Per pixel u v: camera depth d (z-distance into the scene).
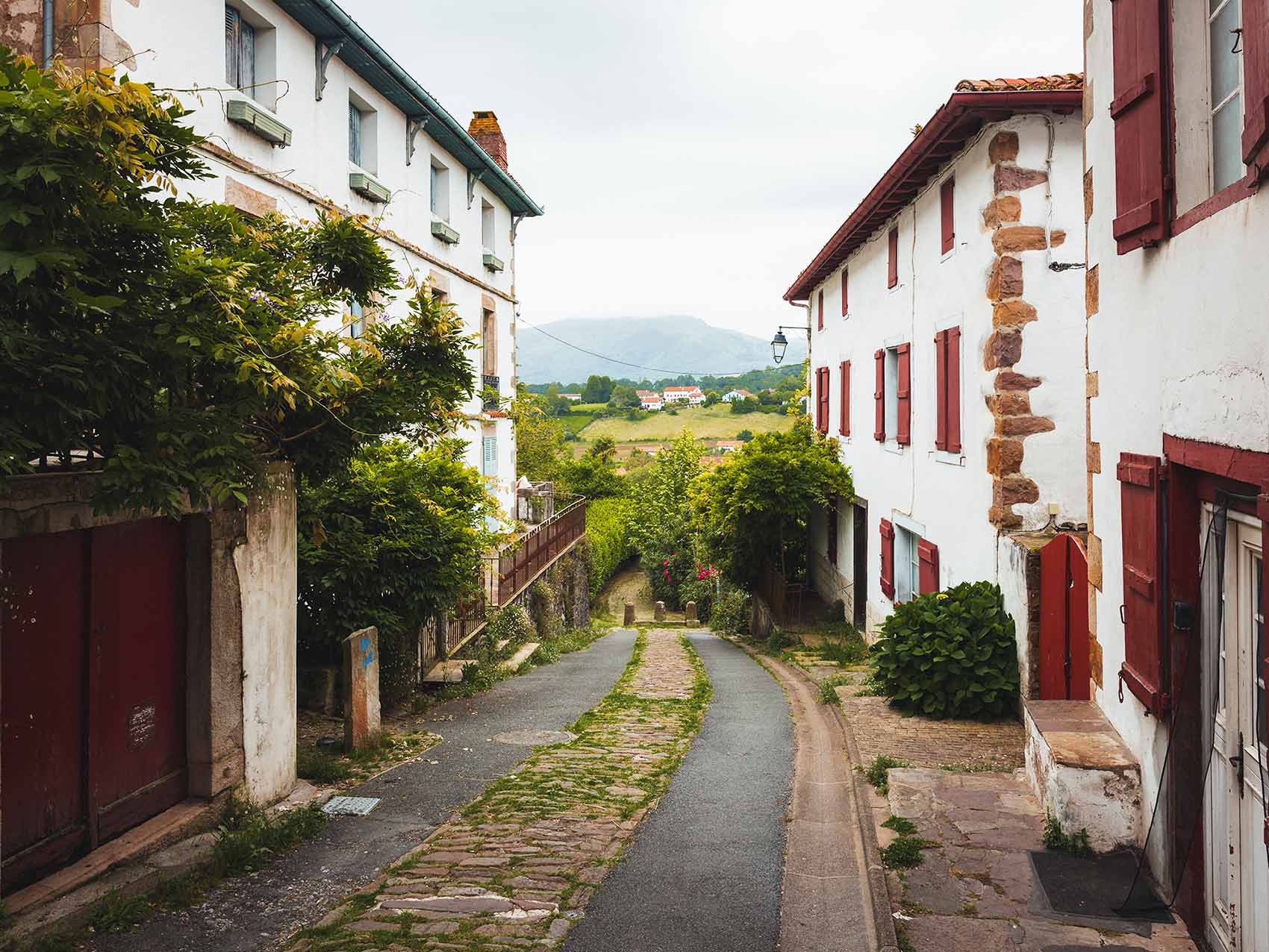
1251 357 3.32
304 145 10.50
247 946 4.29
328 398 6.15
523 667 14.08
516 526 16.06
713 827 6.02
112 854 5.02
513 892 4.81
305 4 9.93
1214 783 4.05
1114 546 5.38
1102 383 5.55
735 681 13.18
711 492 19.94
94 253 4.13
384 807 6.55
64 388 3.86
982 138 9.78
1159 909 4.34
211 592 5.80
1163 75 4.27
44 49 7.25
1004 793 6.01
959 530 10.77
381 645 10.20
